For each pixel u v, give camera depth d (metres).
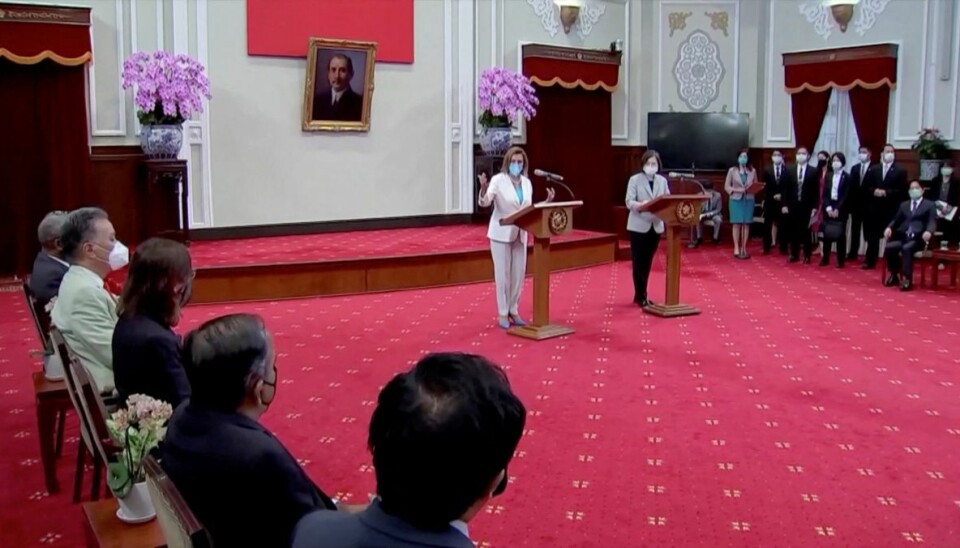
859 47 11.15
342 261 7.95
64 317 3.27
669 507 3.34
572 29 11.95
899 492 3.48
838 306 7.50
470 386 1.22
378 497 1.28
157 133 8.65
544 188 11.76
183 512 1.54
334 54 10.04
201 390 1.94
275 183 9.99
